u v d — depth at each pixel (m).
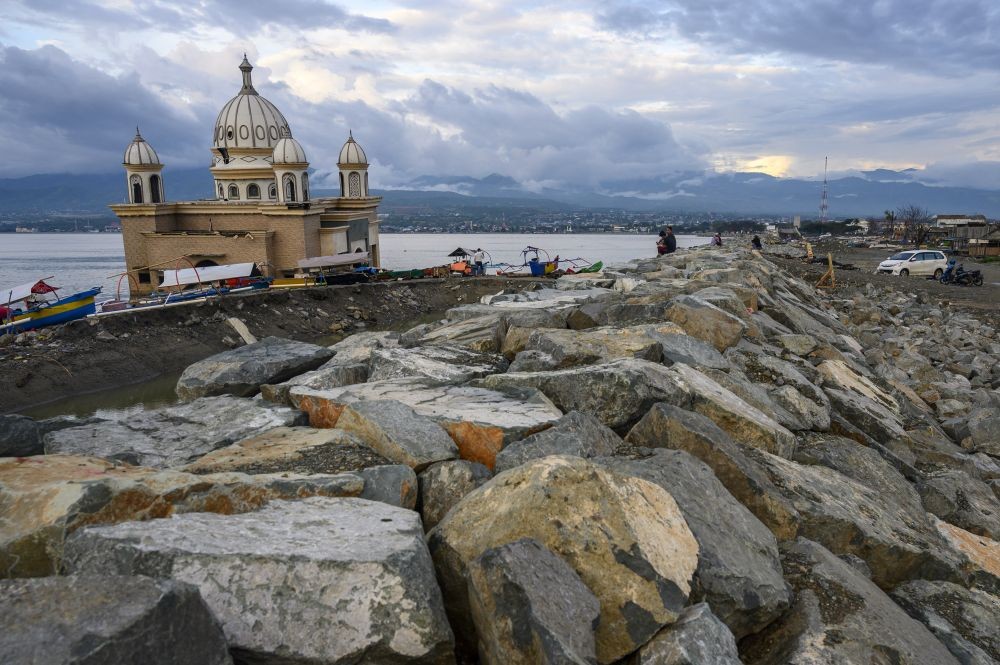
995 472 9.49
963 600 5.75
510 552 3.80
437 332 11.26
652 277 20.47
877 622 4.72
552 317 11.03
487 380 7.75
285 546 3.84
